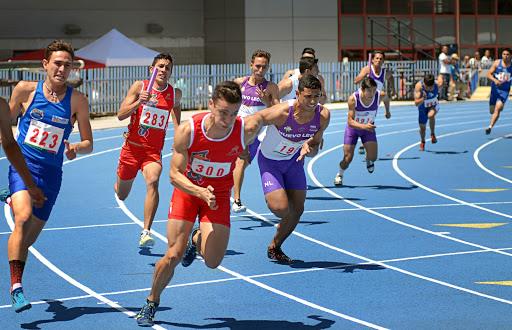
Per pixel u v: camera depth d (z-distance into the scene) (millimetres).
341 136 42281
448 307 13406
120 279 15023
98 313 12961
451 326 12414
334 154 34875
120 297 13883
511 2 79750
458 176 28516
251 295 14078
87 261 16391
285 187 15875
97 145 37625
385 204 23000
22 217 12086
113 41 52969
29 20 64938
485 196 24391
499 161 32469
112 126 45594
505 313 13070
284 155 15477
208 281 14945
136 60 52812
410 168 30500
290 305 13516
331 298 13922
